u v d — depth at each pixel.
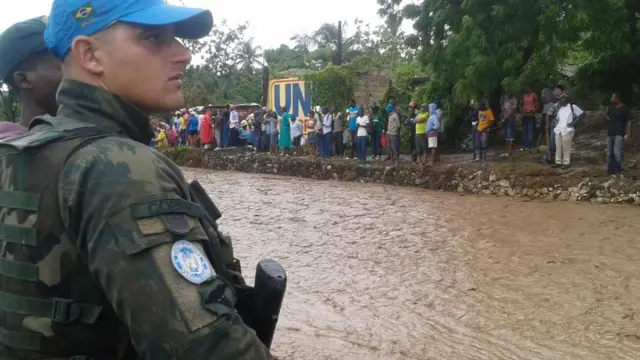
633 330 5.06
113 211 1.12
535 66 13.92
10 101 3.28
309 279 6.80
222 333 1.09
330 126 18.27
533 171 12.34
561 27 12.88
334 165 16.75
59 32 1.33
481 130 14.65
